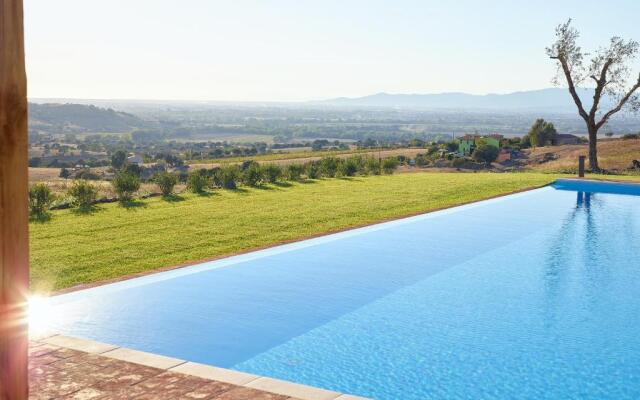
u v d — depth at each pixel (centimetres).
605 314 614
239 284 661
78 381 340
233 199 1257
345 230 944
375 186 1532
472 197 1365
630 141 3994
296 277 702
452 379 449
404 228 1004
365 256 812
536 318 597
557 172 2181
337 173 1791
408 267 772
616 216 1199
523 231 1035
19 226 149
